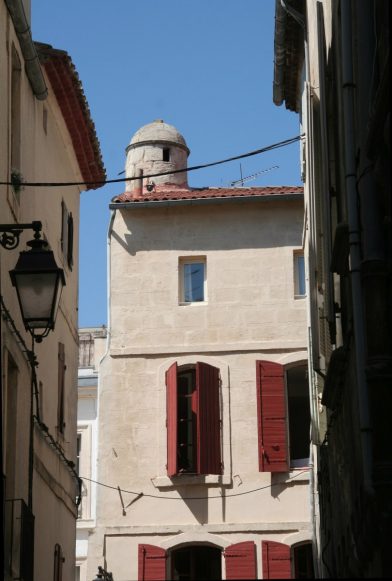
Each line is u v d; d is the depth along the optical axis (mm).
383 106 11438
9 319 18953
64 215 27406
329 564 22906
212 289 33125
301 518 31047
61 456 25516
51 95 25250
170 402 31844
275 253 33312
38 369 23188
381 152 12008
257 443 31641
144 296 33188
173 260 33438
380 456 12648
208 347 32469
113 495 31625
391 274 12992
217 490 31391
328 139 17297
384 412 12727
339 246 14578
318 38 17688
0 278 18906
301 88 28250
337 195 16766
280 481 31344
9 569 18109
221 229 33625
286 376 32438
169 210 33781
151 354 32594
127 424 32094
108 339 32875
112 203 33562
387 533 12406
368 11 13688
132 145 37156
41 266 15859
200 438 31344
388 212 12461
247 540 31000
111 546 31297
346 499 17109
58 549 25109
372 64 13578
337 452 18781
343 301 15727
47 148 25219
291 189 33562
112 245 33688
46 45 24266
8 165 20266
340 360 15961
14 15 20891
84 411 43750
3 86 20125
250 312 32844
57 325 25859
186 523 31234
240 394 32062
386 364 12773
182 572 31375
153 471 31703
